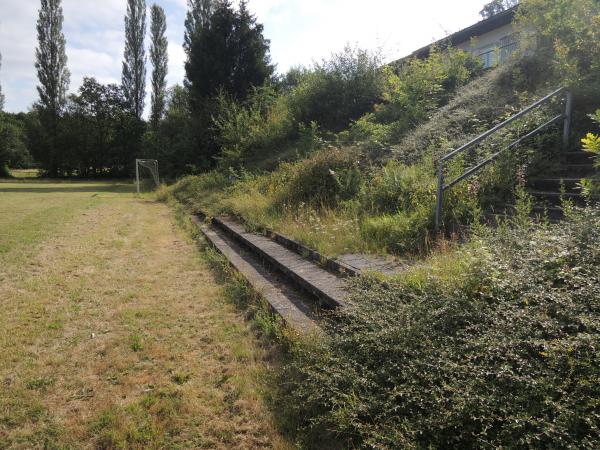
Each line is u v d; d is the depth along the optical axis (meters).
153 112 47.47
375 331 2.91
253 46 25.77
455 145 7.04
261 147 17.78
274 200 9.64
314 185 9.13
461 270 3.28
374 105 13.15
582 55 6.99
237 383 3.22
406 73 12.16
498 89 8.82
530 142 6.00
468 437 2.09
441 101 10.88
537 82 8.07
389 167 7.60
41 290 5.69
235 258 6.95
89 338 4.18
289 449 2.47
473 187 5.53
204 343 4.01
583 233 3.11
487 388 2.20
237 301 5.11
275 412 2.85
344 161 9.13
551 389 2.07
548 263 2.96
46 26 44.03
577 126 5.91
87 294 5.53
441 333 2.74
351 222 6.22
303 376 3.05
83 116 47.56
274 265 5.99
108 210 15.50
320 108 15.36
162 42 47.38
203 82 25.89
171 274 6.52
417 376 2.49
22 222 11.84
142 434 2.69
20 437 2.71
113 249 8.41
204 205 13.72
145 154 34.28
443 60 12.29
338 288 4.30
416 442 2.12
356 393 2.60
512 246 3.47
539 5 8.35
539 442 1.91
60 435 2.72
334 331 3.40
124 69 47.84
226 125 19.70
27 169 60.59
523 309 2.60
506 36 13.45
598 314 2.39
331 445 2.44
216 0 31.39
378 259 4.91
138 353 3.82
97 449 2.59
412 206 6.18
